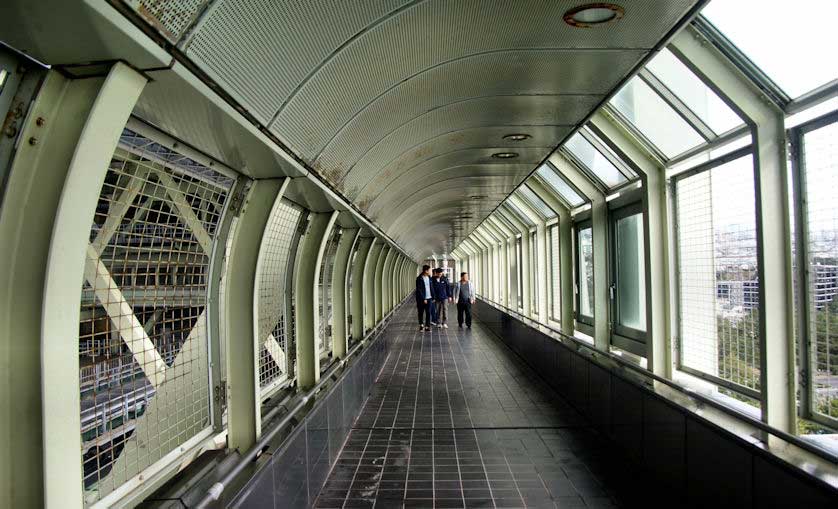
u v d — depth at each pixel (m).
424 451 5.23
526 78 3.68
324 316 6.29
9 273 1.40
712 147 4.14
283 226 4.44
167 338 2.48
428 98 3.89
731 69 3.27
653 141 4.91
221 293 3.09
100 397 1.95
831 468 2.40
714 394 4.12
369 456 5.11
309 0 1.96
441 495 4.16
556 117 4.70
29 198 1.43
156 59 1.53
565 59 3.34
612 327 6.83
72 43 1.38
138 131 2.18
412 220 12.04
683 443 3.59
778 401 3.19
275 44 2.05
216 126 2.26
